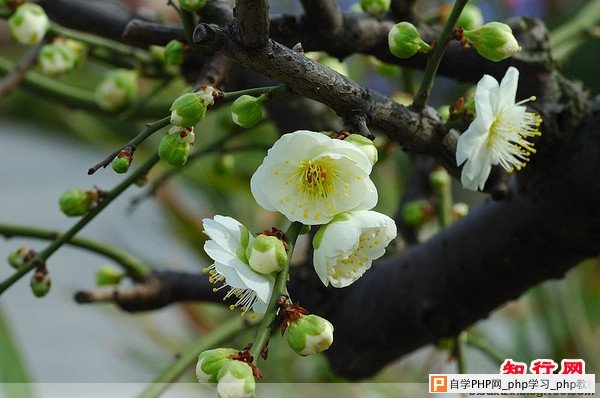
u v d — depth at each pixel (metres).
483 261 0.55
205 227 0.46
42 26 0.57
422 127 0.48
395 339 0.57
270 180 0.46
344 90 0.47
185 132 0.48
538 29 0.54
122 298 0.59
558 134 0.52
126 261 0.59
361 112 0.47
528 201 0.53
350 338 0.58
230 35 0.45
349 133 0.47
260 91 0.47
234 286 0.45
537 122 0.50
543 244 0.54
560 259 0.54
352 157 0.46
